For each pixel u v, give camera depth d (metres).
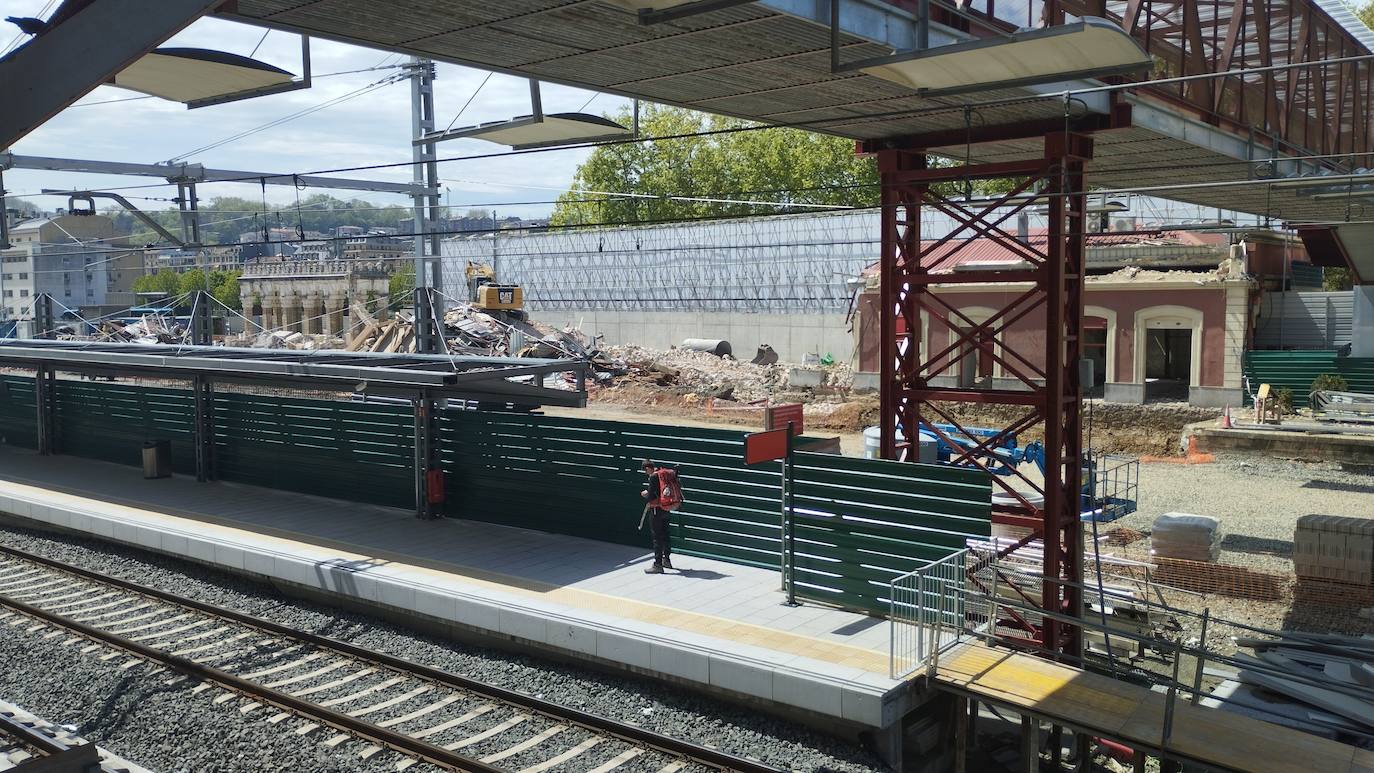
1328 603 16.45
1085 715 9.84
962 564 11.84
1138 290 34.81
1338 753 9.12
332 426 20.14
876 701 9.98
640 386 44.81
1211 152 15.21
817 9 8.54
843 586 12.89
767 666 10.77
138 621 14.62
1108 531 21.03
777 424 14.49
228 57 9.01
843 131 13.79
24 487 21.66
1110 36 8.40
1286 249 37.75
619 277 59.66
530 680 12.03
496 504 17.83
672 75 10.28
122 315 69.38
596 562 15.18
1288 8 18.05
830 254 51.06
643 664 11.71
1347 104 24.39
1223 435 30.09
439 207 32.00
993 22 11.08
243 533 17.16
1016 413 34.91
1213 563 18.12
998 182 47.91
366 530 17.34
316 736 10.70
